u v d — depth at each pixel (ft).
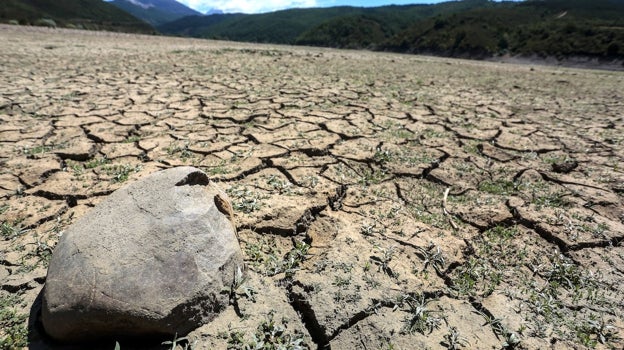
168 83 27.73
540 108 25.63
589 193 12.60
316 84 29.89
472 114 22.63
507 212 11.07
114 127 17.16
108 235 6.47
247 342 6.36
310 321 6.98
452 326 6.96
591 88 36.78
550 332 6.95
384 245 9.06
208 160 13.92
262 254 8.62
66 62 35.37
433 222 10.46
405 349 6.41
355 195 11.76
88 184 11.69
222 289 6.79
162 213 6.81
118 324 5.85
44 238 9.02
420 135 17.85
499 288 8.04
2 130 16.20
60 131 16.46
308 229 9.78
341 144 15.97
